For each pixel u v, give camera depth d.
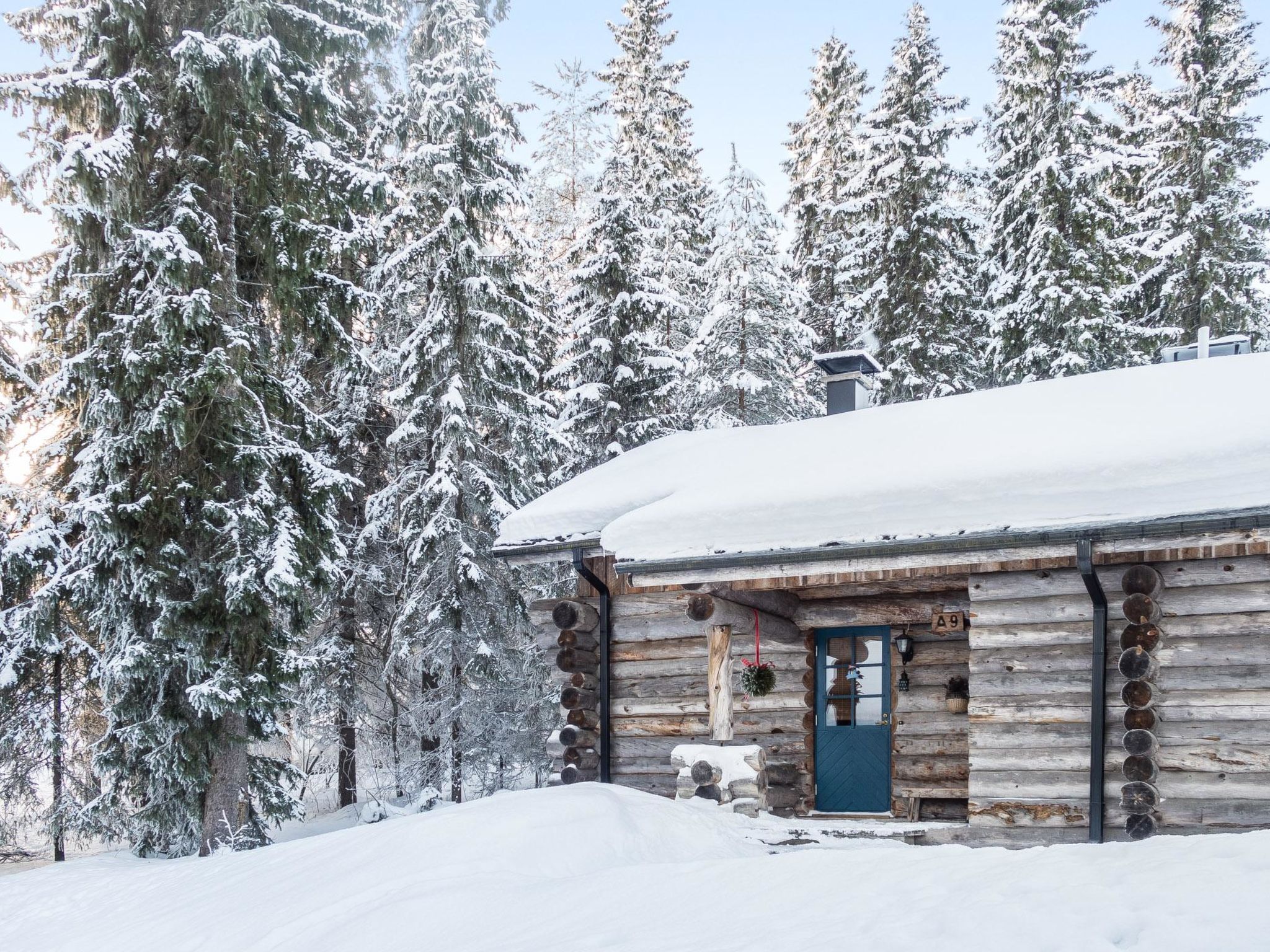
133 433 14.18
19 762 15.41
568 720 12.87
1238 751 8.67
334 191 15.38
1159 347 22.56
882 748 11.94
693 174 33.78
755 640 12.25
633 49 30.84
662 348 22.08
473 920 7.45
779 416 25.59
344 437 19.55
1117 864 6.71
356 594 19.81
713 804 10.82
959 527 9.45
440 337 18.58
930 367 23.83
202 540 14.72
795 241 31.59
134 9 13.84
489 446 20.14
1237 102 24.62
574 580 21.28
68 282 15.20
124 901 10.79
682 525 10.98
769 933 6.17
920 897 6.50
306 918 8.13
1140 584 8.83
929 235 23.94
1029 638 9.51
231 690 13.82
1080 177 22.39
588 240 22.28
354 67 20.62
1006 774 9.45
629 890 7.61
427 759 18.39
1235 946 4.99
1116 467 9.18
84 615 14.72
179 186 14.38
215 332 14.45
